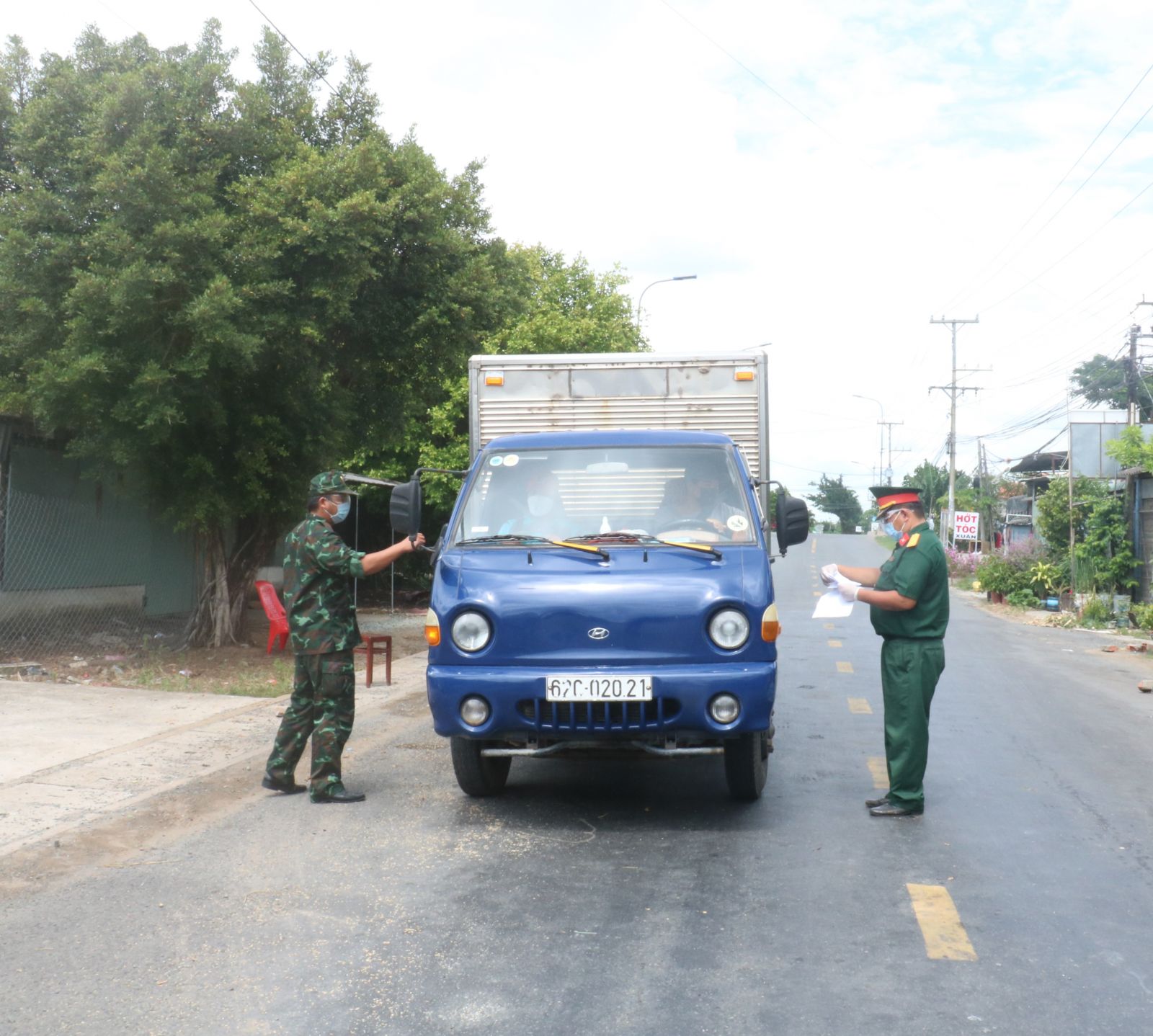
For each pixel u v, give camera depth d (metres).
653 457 7.06
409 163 14.71
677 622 6.06
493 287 15.60
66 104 13.07
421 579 27.03
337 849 5.89
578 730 6.06
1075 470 27.72
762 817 6.59
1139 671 14.77
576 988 4.09
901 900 5.10
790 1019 3.85
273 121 14.47
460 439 25.78
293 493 14.95
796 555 53.16
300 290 13.70
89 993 4.07
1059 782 7.66
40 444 15.84
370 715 10.30
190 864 5.62
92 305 11.92
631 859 5.72
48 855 5.74
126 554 17.86
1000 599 29.67
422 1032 3.74
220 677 12.72
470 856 5.77
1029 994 4.06
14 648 14.18
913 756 6.62
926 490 78.12
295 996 4.03
